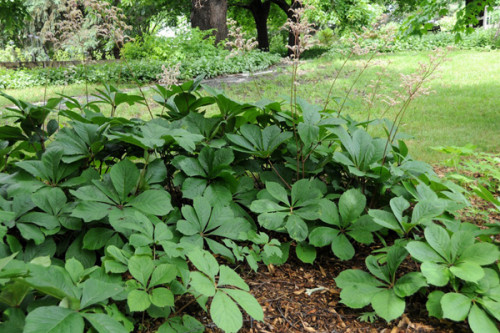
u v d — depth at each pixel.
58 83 11.31
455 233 2.06
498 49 15.61
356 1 20.02
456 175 3.32
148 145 2.16
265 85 9.87
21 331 1.41
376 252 2.34
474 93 8.70
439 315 1.83
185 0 23.36
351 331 1.88
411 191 2.54
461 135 5.68
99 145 2.49
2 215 1.77
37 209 2.24
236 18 25.47
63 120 5.90
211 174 2.55
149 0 21.75
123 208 2.15
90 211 2.03
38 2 19.09
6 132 2.63
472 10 5.68
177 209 2.50
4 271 1.38
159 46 14.95
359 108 7.37
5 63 13.61
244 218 2.54
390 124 2.95
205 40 15.38
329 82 9.95
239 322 1.60
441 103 7.88
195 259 1.74
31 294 1.63
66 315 1.39
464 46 16.44
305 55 16.73
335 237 2.34
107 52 21.12
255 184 3.15
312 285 2.26
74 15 2.95
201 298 1.84
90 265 2.08
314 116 2.70
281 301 2.10
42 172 2.30
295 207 2.51
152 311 1.78
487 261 1.85
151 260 1.85
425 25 5.72
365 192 2.87
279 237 2.74
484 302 1.78
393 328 1.88
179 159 2.55
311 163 2.95
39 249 2.04
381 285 2.04
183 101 3.06
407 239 2.28
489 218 3.15
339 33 20.62
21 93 9.69
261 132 2.81
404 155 2.96
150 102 7.95
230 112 2.92
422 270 1.85
